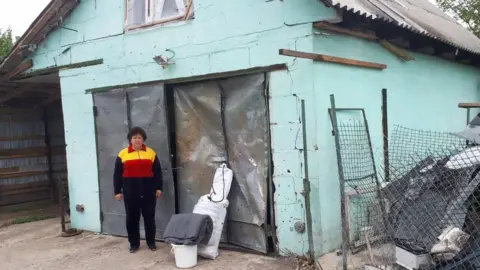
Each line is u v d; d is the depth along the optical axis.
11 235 7.36
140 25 6.38
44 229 7.64
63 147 10.50
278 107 5.21
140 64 6.41
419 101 7.32
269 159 5.33
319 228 5.01
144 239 6.47
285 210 5.24
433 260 3.80
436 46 7.20
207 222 5.25
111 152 6.84
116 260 5.62
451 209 3.95
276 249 5.36
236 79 5.55
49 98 9.77
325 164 5.07
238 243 5.73
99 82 6.90
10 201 9.51
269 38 5.21
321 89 5.02
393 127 6.41
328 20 4.77
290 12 5.04
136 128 5.78
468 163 4.15
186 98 6.08
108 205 6.93
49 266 5.58
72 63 7.21
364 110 5.76
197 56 5.84
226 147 5.73
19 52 7.59
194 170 6.07
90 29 6.94
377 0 7.20
